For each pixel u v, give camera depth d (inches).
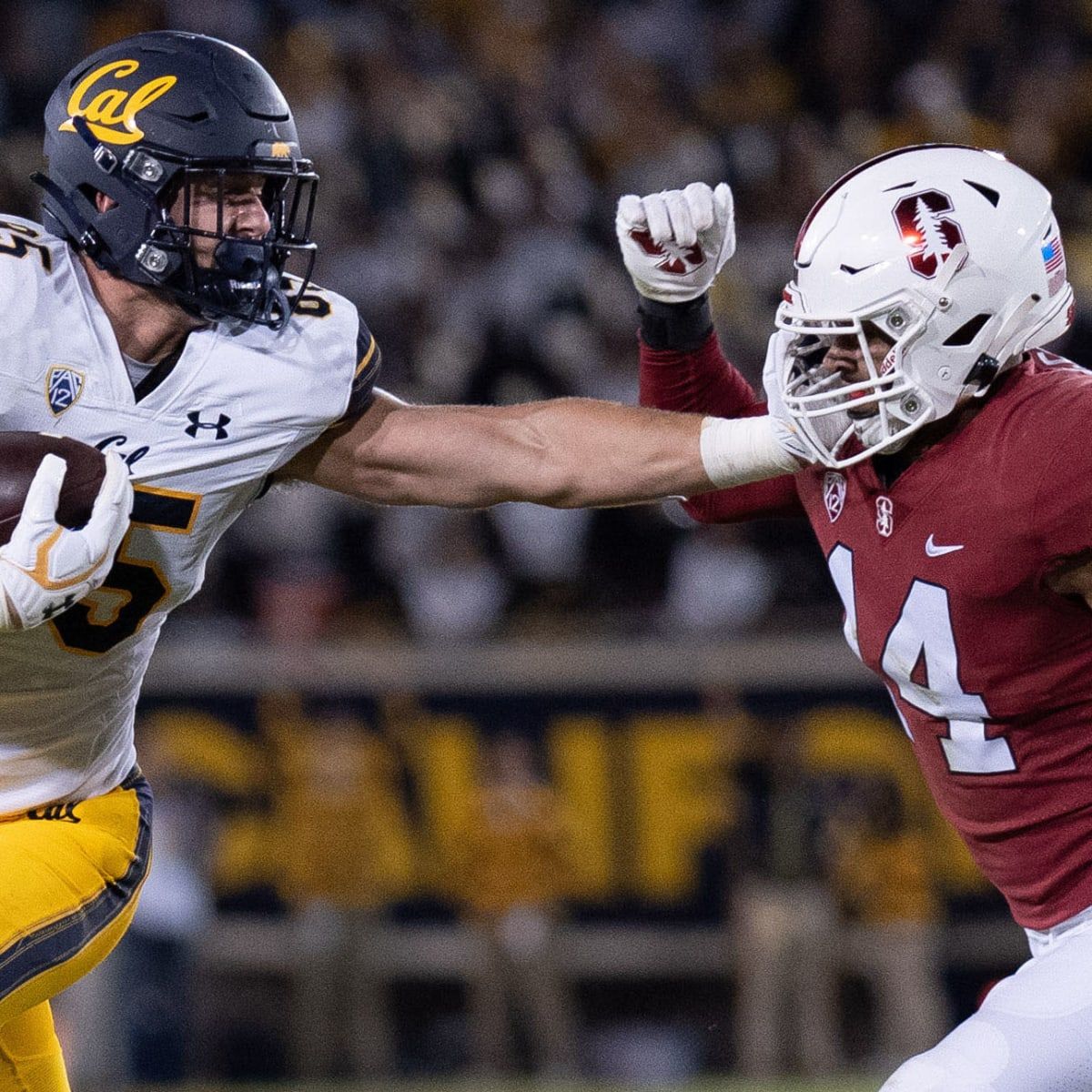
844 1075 1194.0
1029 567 440.8
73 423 446.0
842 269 444.8
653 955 1243.8
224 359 455.2
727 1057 1244.5
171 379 451.5
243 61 461.7
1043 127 1658.5
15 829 478.0
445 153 1560.0
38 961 456.1
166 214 447.5
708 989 1253.1
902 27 1704.0
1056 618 449.1
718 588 1347.2
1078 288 1504.7
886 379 442.0
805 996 1214.9
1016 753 463.5
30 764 479.5
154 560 462.3
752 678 1262.3
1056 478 433.7
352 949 1233.4
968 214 444.1
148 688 1250.0
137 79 449.4
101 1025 1088.2
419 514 1371.8
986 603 447.8
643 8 1742.1
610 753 1262.3
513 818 1237.1
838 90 1675.7
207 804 1212.5
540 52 1699.1
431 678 1263.5
